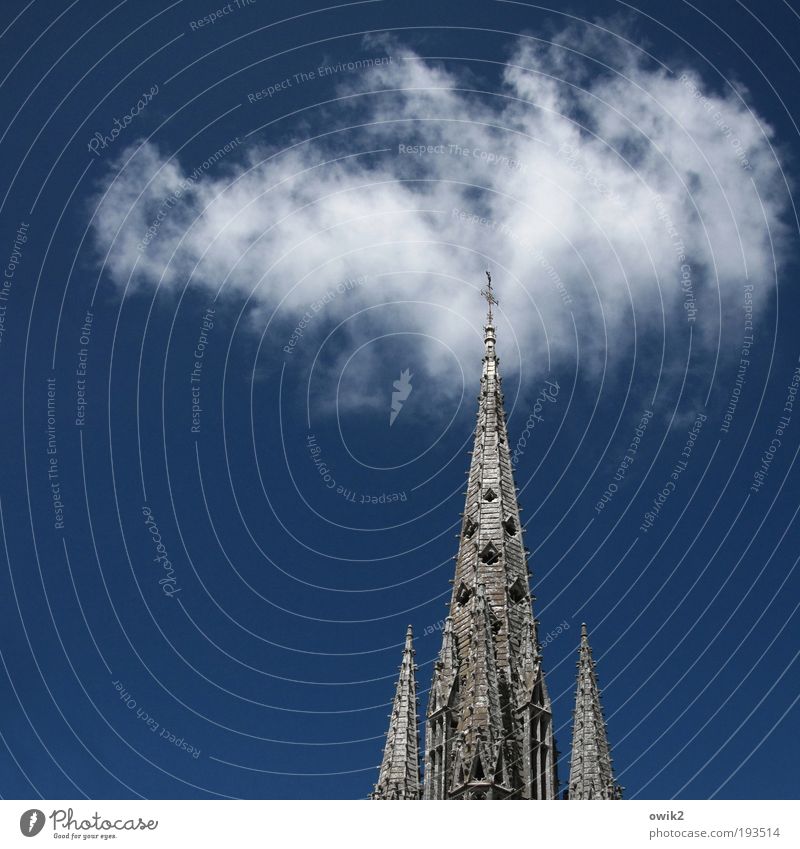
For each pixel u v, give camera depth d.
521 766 69.44
